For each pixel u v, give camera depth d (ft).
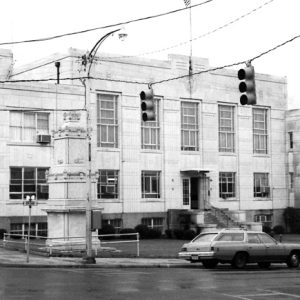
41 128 152.66
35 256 101.76
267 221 195.21
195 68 179.73
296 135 198.08
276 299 54.44
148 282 66.18
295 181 198.49
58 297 53.06
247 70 63.21
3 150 146.30
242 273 80.33
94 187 155.22
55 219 110.42
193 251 88.07
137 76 168.04
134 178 166.71
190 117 179.22
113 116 164.45
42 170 151.84
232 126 189.16
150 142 171.12
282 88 201.16
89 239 91.66
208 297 54.90
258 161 193.77
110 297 53.57
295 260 92.07
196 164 178.91
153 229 163.53
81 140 111.65
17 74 173.47
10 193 147.02
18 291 57.00
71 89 155.94
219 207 182.80
